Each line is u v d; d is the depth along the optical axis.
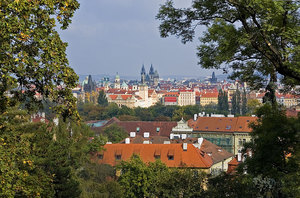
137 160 71.69
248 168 27.61
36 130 47.81
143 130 163.62
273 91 30.03
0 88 23.41
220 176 43.28
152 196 69.19
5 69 21.55
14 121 36.91
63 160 47.53
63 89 24.64
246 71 31.45
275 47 27.69
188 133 153.12
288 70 25.28
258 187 34.22
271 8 24.94
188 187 56.28
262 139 26.58
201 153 93.25
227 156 108.69
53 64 22.94
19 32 21.77
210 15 27.58
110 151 93.56
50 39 22.69
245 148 30.02
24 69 22.23
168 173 60.91
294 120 26.20
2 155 24.75
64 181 46.81
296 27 27.11
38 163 41.06
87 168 69.56
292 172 25.70
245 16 25.81
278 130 26.11
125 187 69.25
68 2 23.00
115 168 80.75
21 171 26.88
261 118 28.45
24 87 24.36
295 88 31.48
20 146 27.52
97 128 166.62
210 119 153.12
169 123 163.62
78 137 67.81
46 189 31.95
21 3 21.23
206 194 45.84
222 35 27.61
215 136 148.00
